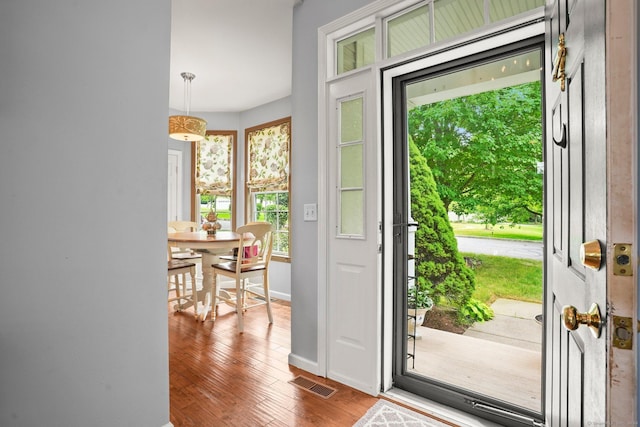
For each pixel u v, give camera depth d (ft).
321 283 7.14
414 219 7.23
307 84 7.54
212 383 6.83
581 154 2.39
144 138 5.00
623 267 1.71
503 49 5.53
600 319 1.88
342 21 6.84
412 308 7.37
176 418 5.65
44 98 4.09
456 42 5.49
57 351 4.19
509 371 6.54
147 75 5.03
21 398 3.93
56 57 4.17
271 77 12.12
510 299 7.16
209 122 15.94
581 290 2.49
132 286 4.86
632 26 1.70
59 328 4.20
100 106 4.55
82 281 4.40
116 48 4.70
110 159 4.65
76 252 4.34
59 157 4.21
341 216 7.05
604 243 1.84
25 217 3.96
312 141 7.43
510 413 5.46
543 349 5.19
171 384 6.79
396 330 6.73
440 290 7.51
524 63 5.90
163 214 5.22
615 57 1.74
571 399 2.76
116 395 4.69
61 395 4.21
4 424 3.82
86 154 4.43
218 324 10.68
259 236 10.51
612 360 1.73
